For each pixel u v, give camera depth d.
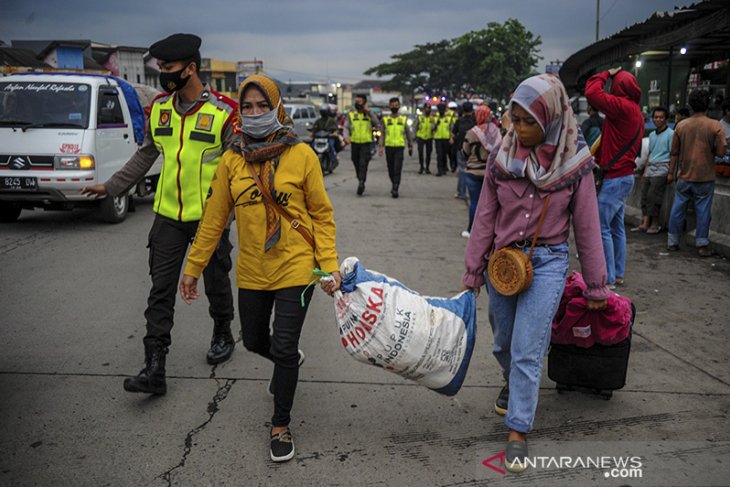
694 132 7.00
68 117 8.35
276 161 3.05
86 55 32.81
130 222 9.14
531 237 3.06
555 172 2.92
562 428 3.42
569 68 18.47
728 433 3.36
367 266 6.78
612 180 5.51
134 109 9.62
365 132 12.20
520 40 72.88
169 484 2.91
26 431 3.35
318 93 51.31
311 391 3.86
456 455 3.18
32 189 8.10
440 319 3.12
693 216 8.09
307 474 3.00
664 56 14.10
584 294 3.17
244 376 4.05
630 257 7.19
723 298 5.66
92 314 5.16
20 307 5.32
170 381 3.97
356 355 3.08
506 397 3.53
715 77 13.07
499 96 72.44
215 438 3.31
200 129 3.67
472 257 3.26
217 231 3.26
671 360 4.31
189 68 3.60
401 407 3.66
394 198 12.20
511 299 3.22
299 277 3.11
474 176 7.86
